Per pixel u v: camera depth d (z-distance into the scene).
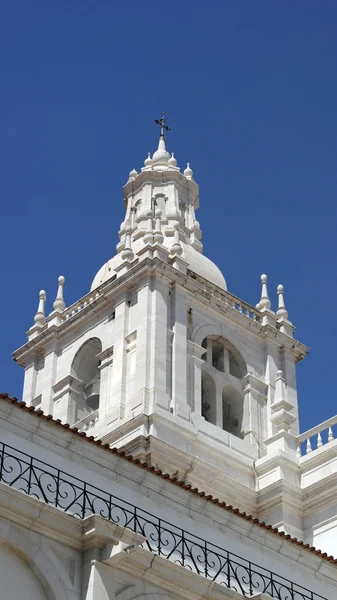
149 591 28.77
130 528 29.73
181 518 31.81
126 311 56.94
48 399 58.09
